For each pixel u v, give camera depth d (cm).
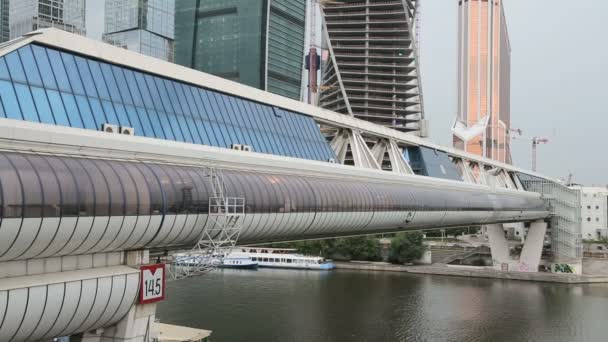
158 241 3366
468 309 9125
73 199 2772
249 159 4616
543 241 13300
